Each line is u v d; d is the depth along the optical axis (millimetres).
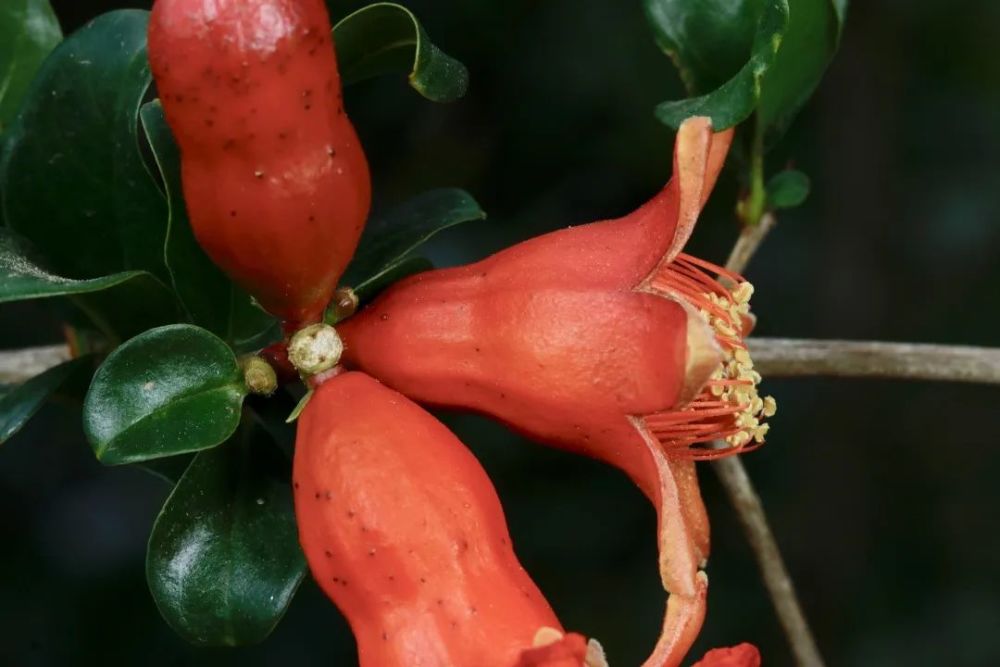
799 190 350
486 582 295
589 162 646
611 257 302
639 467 303
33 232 322
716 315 310
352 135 301
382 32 314
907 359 356
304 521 300
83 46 321
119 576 624
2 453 645
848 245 694
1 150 328
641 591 649
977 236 703
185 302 321
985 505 711
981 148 709
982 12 693
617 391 298
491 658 292
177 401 304
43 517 638
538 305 301
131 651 603
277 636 602
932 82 710
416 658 294
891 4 691
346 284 325
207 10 292
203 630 309
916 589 690
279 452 318
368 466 297
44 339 627
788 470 700
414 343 307
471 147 637
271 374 308
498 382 303
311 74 295
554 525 651
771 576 362
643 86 635
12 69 338
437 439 299
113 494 652
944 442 719
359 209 303
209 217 300
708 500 679
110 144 321
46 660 600
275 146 296
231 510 313
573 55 633
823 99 700
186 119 295
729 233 663
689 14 338
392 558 295
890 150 702
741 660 305
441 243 631
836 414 703
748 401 311
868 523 699
